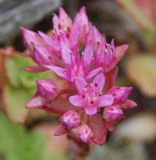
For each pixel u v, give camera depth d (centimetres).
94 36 21
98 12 33
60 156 29
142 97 32
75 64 21
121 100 21
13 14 29
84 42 22
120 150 31
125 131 31
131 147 31
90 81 21
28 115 28
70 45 21
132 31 33
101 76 21
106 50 21
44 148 29
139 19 31
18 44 31
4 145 29
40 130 29
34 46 21
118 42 33
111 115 20
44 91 21
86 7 32
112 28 33
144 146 32
